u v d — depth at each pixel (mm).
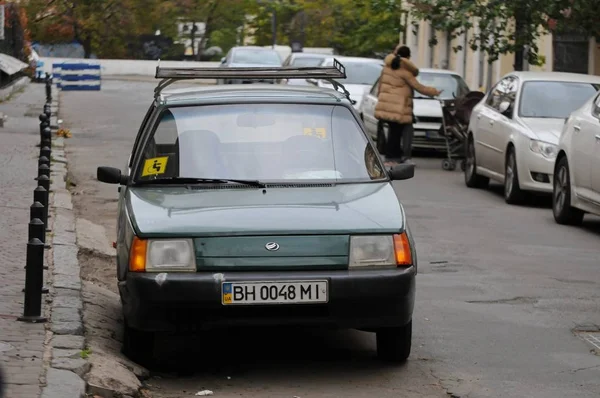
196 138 10859
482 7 30297
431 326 11617
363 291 9312
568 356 10508
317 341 11039
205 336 11211
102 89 63844
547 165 21156
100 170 10695
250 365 10141
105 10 92688
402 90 28266
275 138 10906
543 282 13984
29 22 86625
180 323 9305
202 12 97438
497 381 9641
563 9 29625
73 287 11867
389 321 9484
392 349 10055
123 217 10062
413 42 63156
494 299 12961
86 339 9883
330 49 78625
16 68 48125
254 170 10594
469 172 24938
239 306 9234
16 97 50969
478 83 46500
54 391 8188
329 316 9352
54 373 8609
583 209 18516
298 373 9867
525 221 19688
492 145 23344
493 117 23547
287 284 9227
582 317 12125
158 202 10000
